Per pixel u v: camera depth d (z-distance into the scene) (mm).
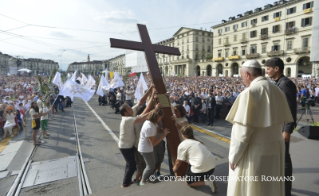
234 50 48844
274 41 39938
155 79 3566
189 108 9477
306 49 34531
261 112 1479
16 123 8641
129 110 3418
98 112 13469
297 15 36000
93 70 100562
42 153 6113
